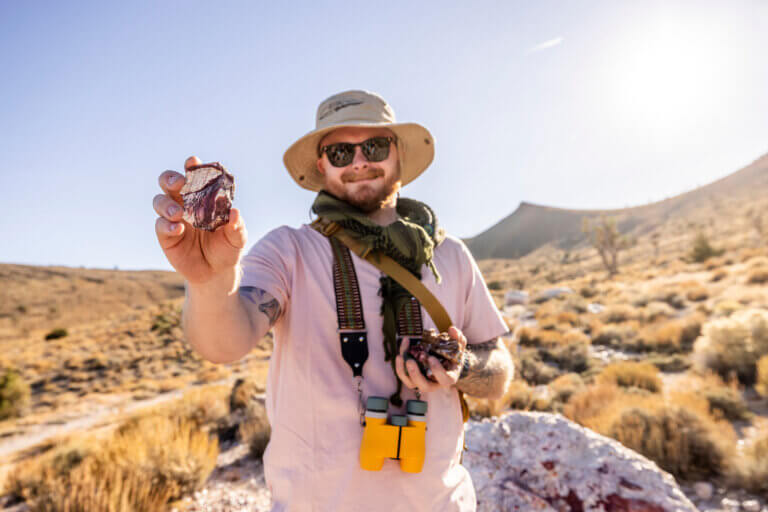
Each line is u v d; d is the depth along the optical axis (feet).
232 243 2.68
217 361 3.19
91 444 25.39
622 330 47.78
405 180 6.86
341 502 3.73
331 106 5.11
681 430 15.94
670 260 137.18
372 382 4.02
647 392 24.16
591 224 436.76
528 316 82.02
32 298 297.12
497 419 12.50
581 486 9.26
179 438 19.25
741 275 69.82
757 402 21.84
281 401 4.08
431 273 4.69
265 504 15.74
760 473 13.32
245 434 23.61
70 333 147.95
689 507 8.54
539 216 593.42
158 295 345.92
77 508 14.78
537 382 34.24
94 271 374.22
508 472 10.11
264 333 3.66
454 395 4.59
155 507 15.37
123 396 63.98
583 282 134.62
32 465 23.17
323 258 4.31
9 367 92.58
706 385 23.17
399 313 4.13
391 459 3.92
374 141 4.94
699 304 57.31
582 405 23.08
